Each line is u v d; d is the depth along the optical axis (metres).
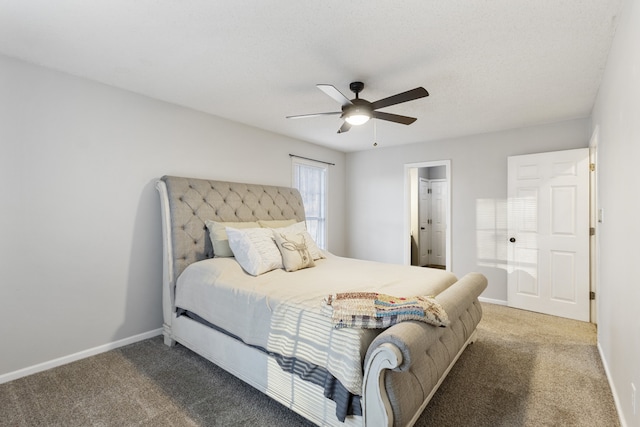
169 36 1.88
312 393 1.61
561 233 3.45
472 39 1.91
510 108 3.12
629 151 1.60
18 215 2.14
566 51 2.04
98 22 1.73
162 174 2.92
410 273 2.58
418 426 1.67
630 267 1.58
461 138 4.23
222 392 2.00
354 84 2.48
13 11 1.62
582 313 3.32
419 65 2.24
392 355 1.26
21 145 2.15
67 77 2.36
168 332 2.69
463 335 2.16
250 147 3.74
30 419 1.74
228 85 2.59
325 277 2.43
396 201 4.85
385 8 1.62
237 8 1.62
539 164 3.59
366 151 5.18
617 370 1.87
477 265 4.11
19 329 2.15
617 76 1.84
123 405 1.86
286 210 3.89
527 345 2.69
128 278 2.70
